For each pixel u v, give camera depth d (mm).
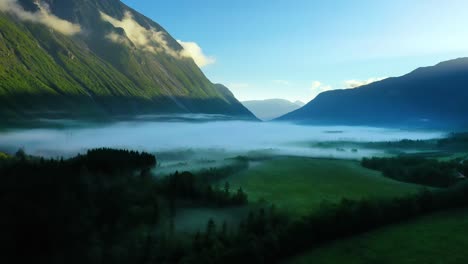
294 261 65938
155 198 81938
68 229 57156
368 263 64938
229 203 89062
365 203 85625
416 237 77000
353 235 78875
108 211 67312
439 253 68938
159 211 74062
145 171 107750
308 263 65062
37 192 63719
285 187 123000
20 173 74812
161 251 58812
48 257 52125
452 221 86438
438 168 139250
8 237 51469
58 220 57500
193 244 61812
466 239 75625
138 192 84062
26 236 52812
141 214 69625
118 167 104938
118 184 85250
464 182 102438
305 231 72312
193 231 67500
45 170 81250
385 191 117000
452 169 138125
